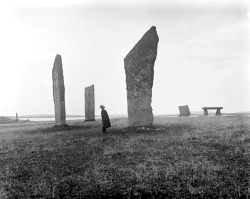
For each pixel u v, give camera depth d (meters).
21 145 11.24
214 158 6.98
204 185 5.05
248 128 12.09
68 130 17.53
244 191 4.63
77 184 5.54
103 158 7.70
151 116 15.08
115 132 14.21
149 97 15.15
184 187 5.02
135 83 15.43
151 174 5.84
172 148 8.55
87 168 6.71
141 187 5.14
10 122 41.56
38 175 6.34
